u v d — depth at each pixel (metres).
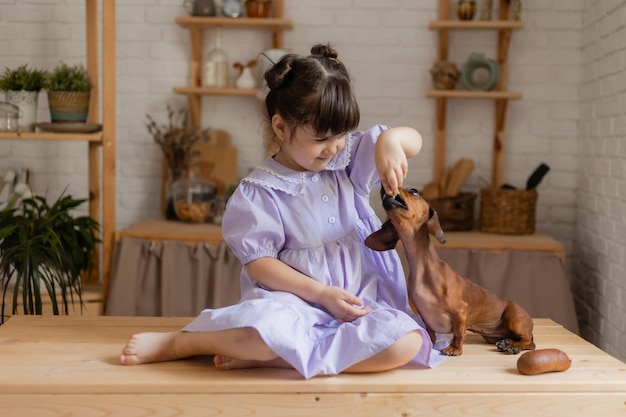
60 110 2.97
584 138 3.32
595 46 3.16
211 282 2.98
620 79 2.78
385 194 1.75
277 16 3.44
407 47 3.47
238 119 3.55
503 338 1.88
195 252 2.99
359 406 1.56
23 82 2.93
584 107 3.33
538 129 3.46
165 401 1.55
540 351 1.65
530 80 3.45
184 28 3.49
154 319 2.12
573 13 3.40
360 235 1.93
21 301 2.95
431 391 1.57
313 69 1.70
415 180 3.53
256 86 3.38
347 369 1.63
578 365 1.71
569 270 3.47
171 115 3.48
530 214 3.18
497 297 1.85
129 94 3.54
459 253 2.98
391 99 3.49
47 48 3.47
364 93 3.50
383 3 3.46
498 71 3.30
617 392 1.58
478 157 3.51
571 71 3.43
